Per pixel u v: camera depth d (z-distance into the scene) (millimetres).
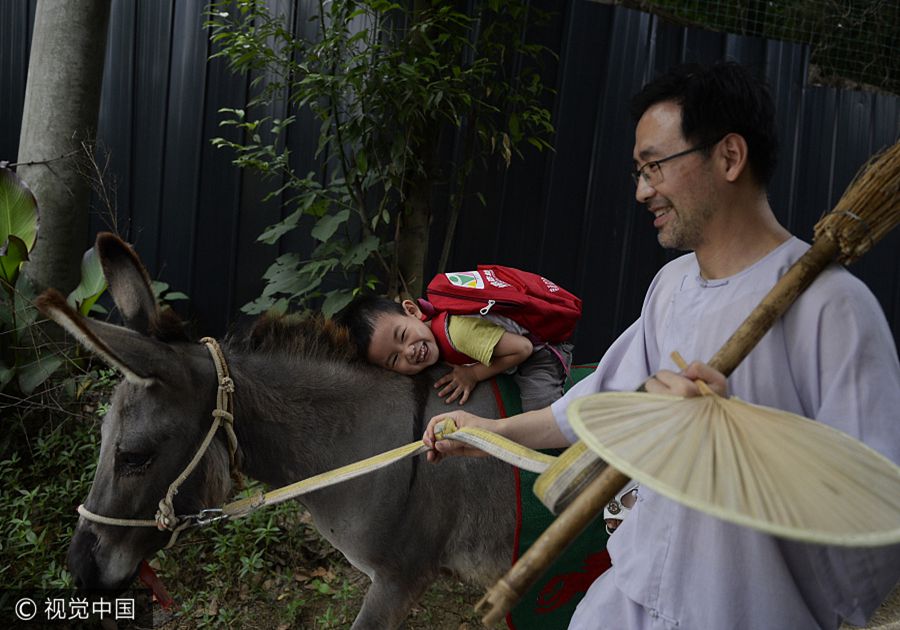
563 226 4699
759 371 1444
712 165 1492
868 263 5152
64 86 3912
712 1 5105
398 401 2348
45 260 3973
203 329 4824
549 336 2445
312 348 2350
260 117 4574
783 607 1443
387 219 3969
